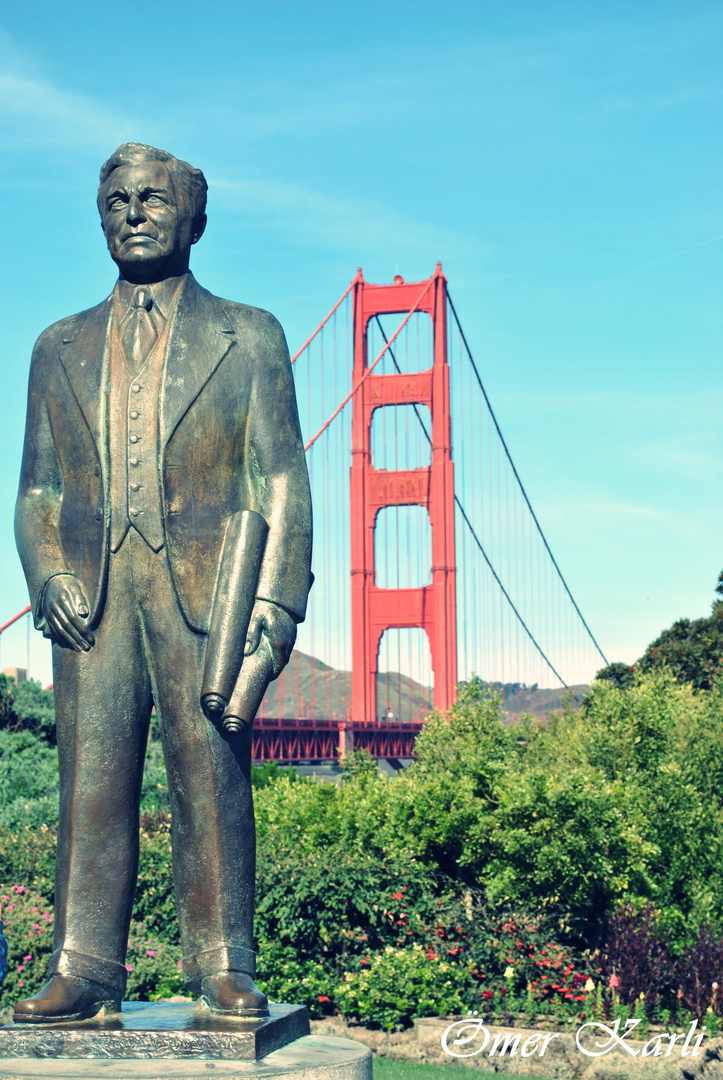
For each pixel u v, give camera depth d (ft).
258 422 13.05
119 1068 10.75
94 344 13.05
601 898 36.04
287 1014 12.44
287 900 33.50
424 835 37.96
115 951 12.47
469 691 57.36
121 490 12.60
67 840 12.51
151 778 47.03
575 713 64.90
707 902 37.14
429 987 32.17
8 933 28.37
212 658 12.30
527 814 35.88
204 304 13.29
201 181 13.65
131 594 12.62
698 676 104.68
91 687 12.63
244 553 12.56
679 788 40.01
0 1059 11.12
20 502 13.37
